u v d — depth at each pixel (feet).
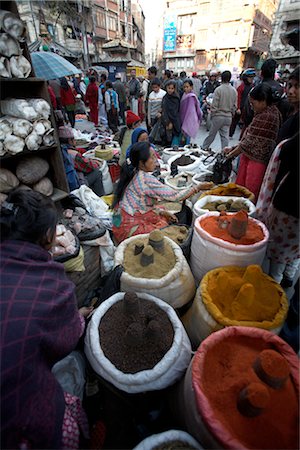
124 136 12.55
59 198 6.82
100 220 7.00
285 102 8.33
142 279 5.01
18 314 2.51
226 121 15.53
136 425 3.97
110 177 12.66
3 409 2.39
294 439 2.73
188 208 8.53
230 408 2.94
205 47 58.49
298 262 6.31
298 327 4.20
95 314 4.45
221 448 2.72
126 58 48.57
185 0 55.31
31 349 2.51
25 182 6.21
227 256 5.24
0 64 5.04
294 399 2.93
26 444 2.60
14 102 5.53
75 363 4.35
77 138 17.65
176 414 3.87
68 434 3.43
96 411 4.21
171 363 3.75
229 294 4.50
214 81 28.78
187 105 16.35
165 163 14.24
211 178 9.99
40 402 2.66
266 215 6.10
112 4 45.47
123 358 3.89
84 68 38.96
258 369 3.00
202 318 4.40
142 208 7.00
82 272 6.02
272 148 7.47
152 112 18.75
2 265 2.69
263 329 3.73
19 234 2.90
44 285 2.81
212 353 3.48
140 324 4.13
